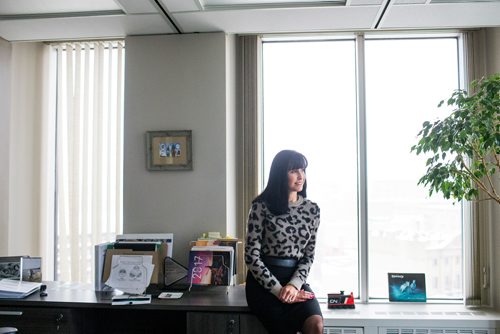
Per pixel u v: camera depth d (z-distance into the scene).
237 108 3.26
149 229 3.00
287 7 2.59
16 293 2.31
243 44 3.24
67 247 3.37
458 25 2.91
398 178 3.26
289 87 3.37
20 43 3.29
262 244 2.18
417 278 3.16
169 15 2.71
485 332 2.74
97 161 3.34
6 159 3.07
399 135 3.27
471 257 3.08
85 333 2.41
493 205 3.06
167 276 2.53
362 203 3.21
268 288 2.05
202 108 2.99
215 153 2.96
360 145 3.23
